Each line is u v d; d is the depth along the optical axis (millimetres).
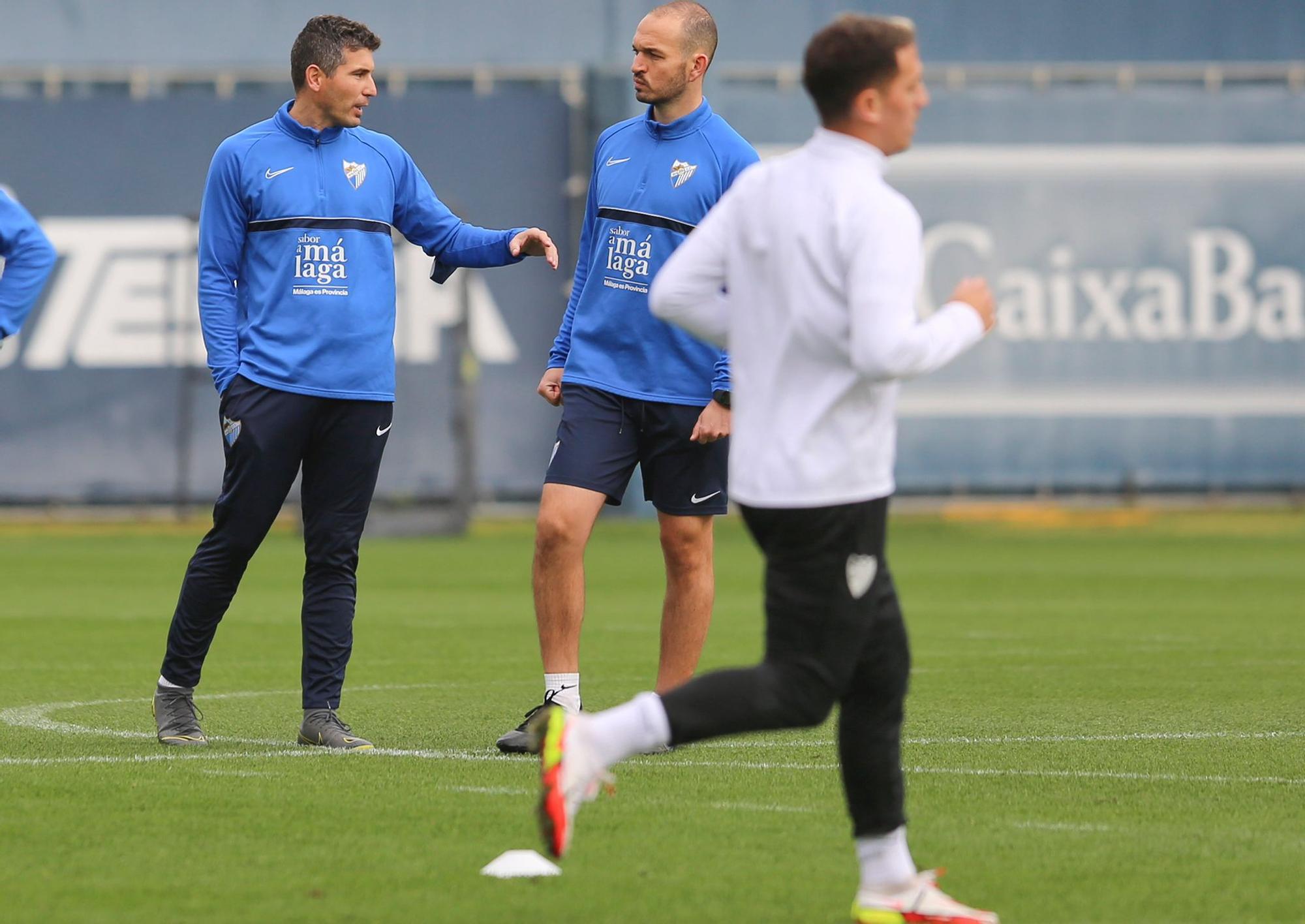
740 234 12867
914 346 12086
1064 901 13430
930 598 47594
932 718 24375
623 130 21953
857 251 12180
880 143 12656
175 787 17891
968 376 75688
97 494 73562
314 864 14398
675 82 21312
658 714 12180
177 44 79000
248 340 20703
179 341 73750
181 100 74125
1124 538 71000
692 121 21562
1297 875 14312
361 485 21078
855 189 12367
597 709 25500
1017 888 13828
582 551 21328
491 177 75500
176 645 21141
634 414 21562
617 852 15016
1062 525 75562
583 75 76125
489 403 74938
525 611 42656
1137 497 76250
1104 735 22594
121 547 65750
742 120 76062
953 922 12625
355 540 21266
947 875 14281
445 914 12805
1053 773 19469
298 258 20562
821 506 12320
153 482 73812
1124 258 76438
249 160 20609
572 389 21703
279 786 18016
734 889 13680
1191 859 14867
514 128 75625
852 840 15516
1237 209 76875
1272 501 76938
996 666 31562
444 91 75500
